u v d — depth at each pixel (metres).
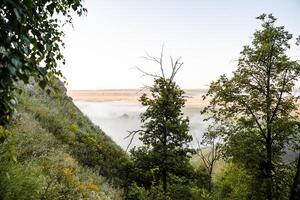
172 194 20.86
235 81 17.70
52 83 3.88
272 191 17.08
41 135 13.24
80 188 10.72
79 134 20.78
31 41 3.27
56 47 4.06
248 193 17.77
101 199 11.75
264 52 16.98
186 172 22.30
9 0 2.69
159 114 21.86
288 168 17.34
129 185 18.98
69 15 5.80
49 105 22.36
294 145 17.03
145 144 21.84
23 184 6.30
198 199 22.00
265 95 17.56
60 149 14.03
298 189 15.62
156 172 20.94
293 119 17.00
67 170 10.85
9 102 3.39
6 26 2.76
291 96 17.23
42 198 7.03
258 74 17.66
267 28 17.44
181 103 22.19
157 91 22.30
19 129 11.13
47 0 4.24
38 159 10.14
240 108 17.56
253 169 17.52
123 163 20.58
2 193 5.55
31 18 3.17
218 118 18.34
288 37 16.94
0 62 2.75
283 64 16.59
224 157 18.12
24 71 2.97
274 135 17.58
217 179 30.89
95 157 18.56
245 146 17.03
